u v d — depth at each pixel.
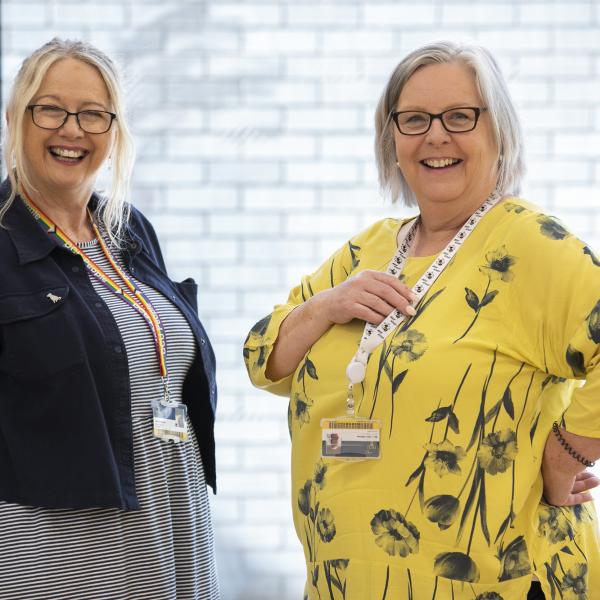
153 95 4.83
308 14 4.80
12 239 2.41
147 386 2.48
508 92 2.27
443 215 2.31
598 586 2.25
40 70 2.43
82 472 2.32
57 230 2.53
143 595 2.41
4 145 2.50
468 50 2.25
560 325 2.06
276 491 4.78
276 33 4.81
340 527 2.21
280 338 2.47
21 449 2.32
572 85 4.79
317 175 4.86
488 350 2.11
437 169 2.26
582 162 4.82
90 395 2.35
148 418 2.47
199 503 2.63
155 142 4.84
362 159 4.84
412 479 2.12
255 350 2.52
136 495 2.40
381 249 2.46
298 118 4.84
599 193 4.81
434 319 2.17
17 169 2.47
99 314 2.43
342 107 4.83
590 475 2.29
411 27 4.79
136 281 2.65
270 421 4.82
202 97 4.83
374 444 2.16
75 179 2.49
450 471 2.09
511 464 2.10
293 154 4.85
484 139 2.24
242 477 4.79
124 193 2.63
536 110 4.82
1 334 2.32
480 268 2.18
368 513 2.17
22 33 4.80
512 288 2.13
